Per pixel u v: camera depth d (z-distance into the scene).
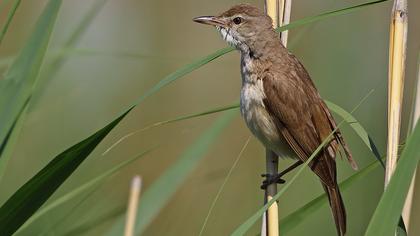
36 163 12.89
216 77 16.80
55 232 6.89
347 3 15.34
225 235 12.95
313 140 7.77
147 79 16.23
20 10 15.27
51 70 7.20
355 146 12.52
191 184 13.68
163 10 17.19
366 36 14.47
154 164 15.25
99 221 7.29
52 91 13.46
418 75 6.30
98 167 13.62
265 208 5.15
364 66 13.91
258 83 7.93
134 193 4.93
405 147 4.91
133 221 4.92
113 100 15.27
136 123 15.72
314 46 14.30
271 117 7.85
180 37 17.00
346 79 13.62
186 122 16.03
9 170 12.39
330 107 6.19
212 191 13.66
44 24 5.75
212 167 14.45
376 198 11.73
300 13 15.66
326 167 7.40
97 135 5.30
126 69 15.85
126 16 16.58
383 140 12.88
